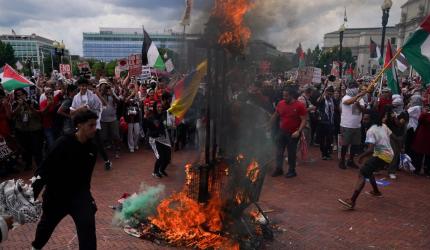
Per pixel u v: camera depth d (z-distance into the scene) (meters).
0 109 7.80
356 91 8.55
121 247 4.42
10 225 3.12
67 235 4.73
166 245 4.47
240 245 4.38
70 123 7.90
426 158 8.32
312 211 5.84
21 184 3.50
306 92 10.33
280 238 4.79
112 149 10.70
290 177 7.82
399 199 6.54
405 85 18.95
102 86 9.34
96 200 6.18
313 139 11.48
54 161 3.50
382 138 5.84
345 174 8.21
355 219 5.54
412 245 4.69
